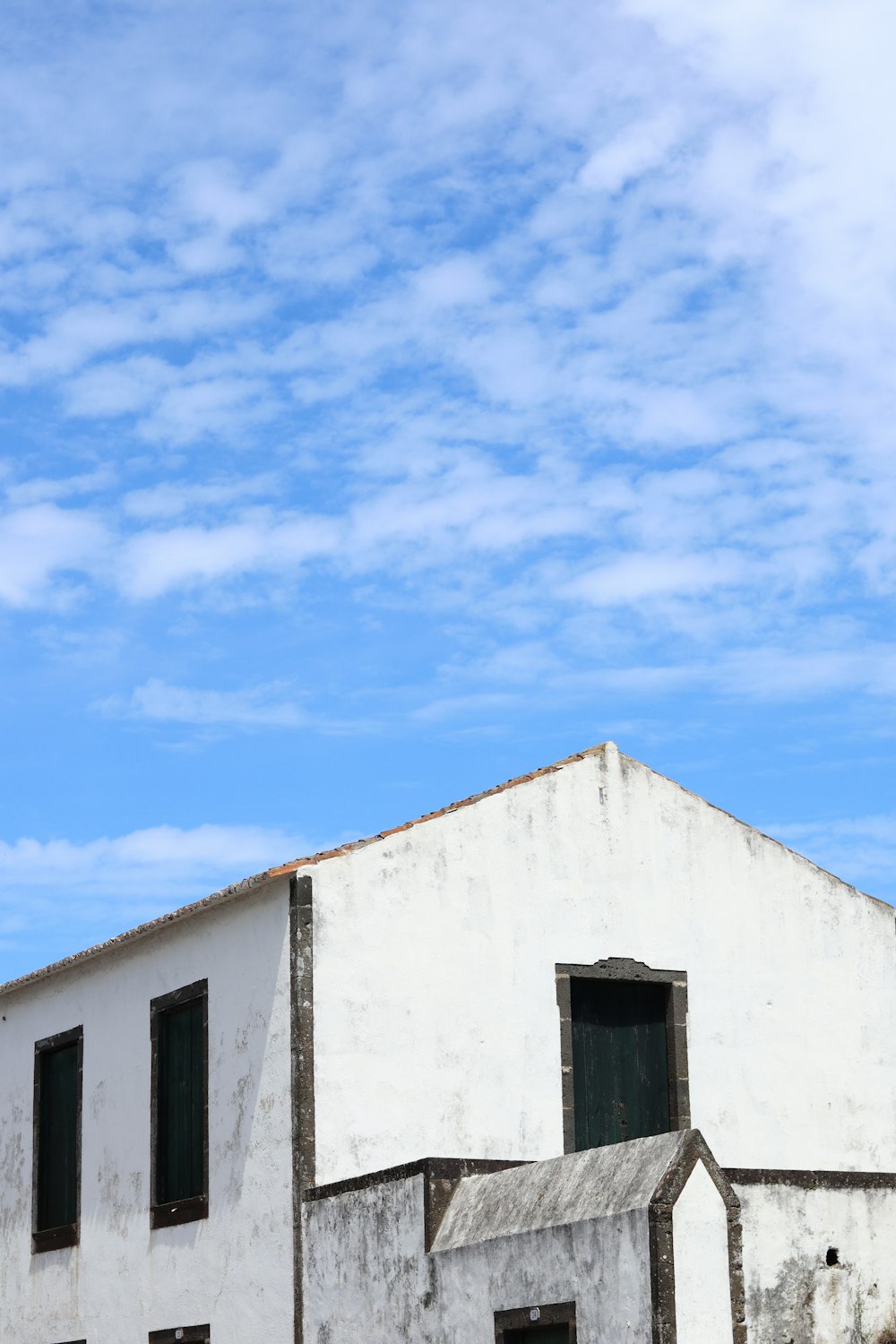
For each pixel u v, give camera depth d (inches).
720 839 858.8
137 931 871.1
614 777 840.9
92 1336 879.7
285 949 767.1
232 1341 774.5
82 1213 907.4
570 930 812.0
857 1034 867.4
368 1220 703.7
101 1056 911.0
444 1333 657.0
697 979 834.2
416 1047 768.9
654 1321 575.8
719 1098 824.3
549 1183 639.8
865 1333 671.1
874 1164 853.8
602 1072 811.4
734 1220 596.4
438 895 788.6
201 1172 821.2
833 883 883.4
